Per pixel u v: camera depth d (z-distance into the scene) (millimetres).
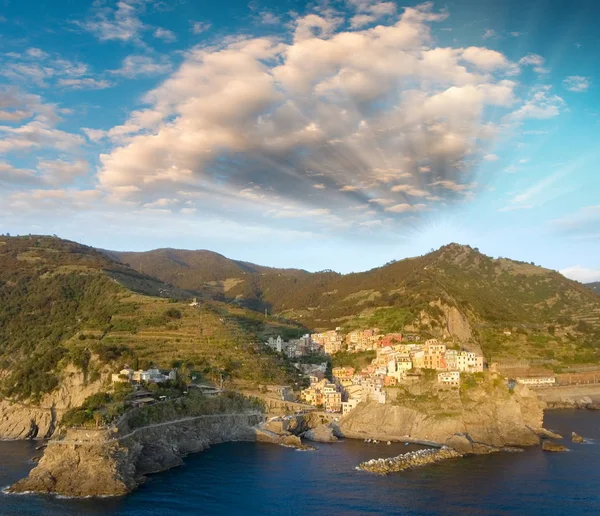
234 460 193750
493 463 186375
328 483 166625
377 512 144500
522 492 157750
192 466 187000
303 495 156750
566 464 184625
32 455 198125
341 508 147375
